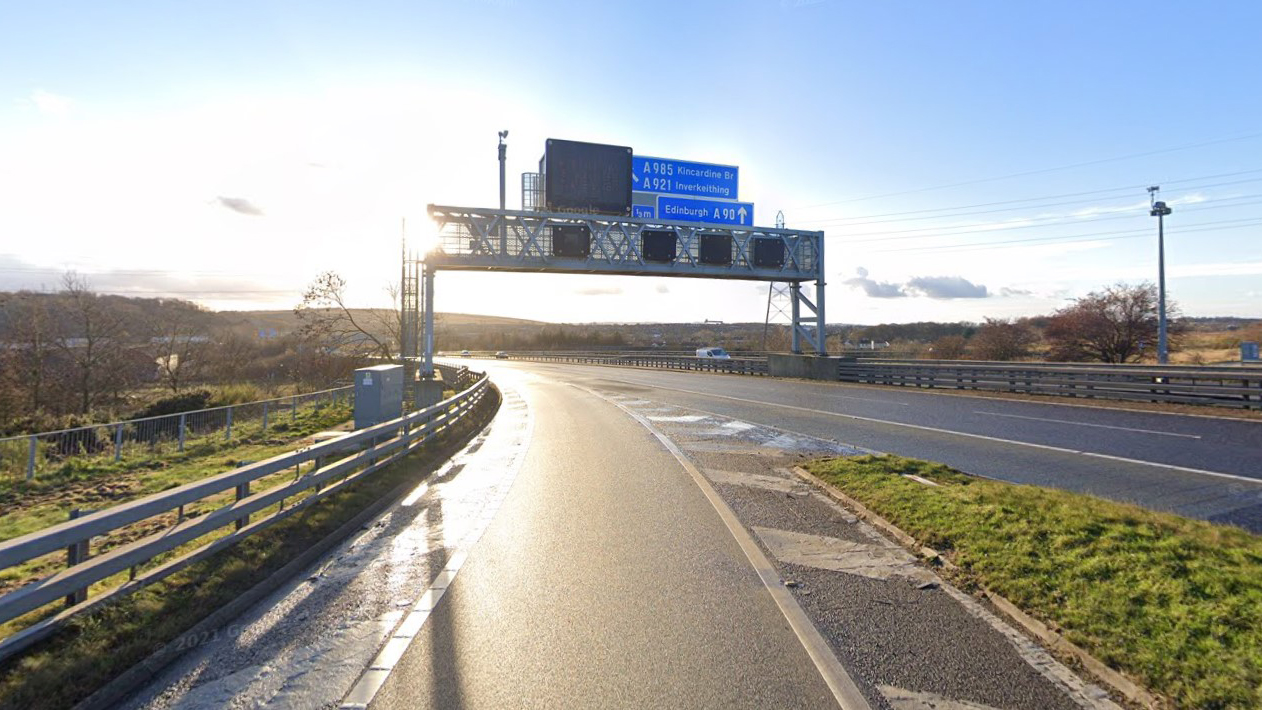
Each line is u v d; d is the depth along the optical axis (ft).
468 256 96.37
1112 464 32.40
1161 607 13.28
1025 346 144.46
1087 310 128.88
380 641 13.15
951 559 17.57
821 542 19.79
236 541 18.80
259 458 46.78
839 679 11.34
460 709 10.48
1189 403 54.85
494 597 15.53
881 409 59.47
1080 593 14.30
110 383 99.25
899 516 21.45
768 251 110.11
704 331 399.65
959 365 79.56
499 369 176.65
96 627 13.17
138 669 11.81
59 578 12.57
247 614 14.71
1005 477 29.55
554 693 10.96
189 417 57.41
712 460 34.86
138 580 14.89
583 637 13.19
